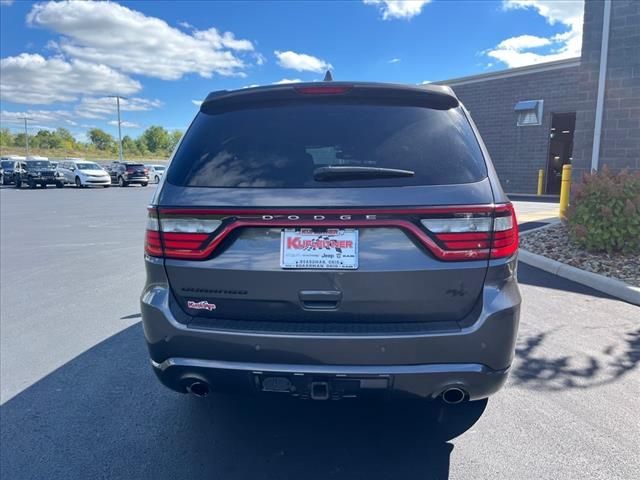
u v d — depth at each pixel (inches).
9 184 1440.7
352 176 89.2
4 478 98.3
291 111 101.3
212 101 105.3
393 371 86.4
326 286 88.3
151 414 122.2
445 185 89.0
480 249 88.2
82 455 105.7
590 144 363.3
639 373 136.9
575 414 117.0
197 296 93.2
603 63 350.6
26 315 198.8
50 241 391.2
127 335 175.8
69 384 138.2
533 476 95.3
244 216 88.7
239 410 124.0
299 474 98.4
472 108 867.4
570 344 157.2
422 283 87.4
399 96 101.7
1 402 128.3
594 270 237.8
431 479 96.0
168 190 95.3
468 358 87.6
